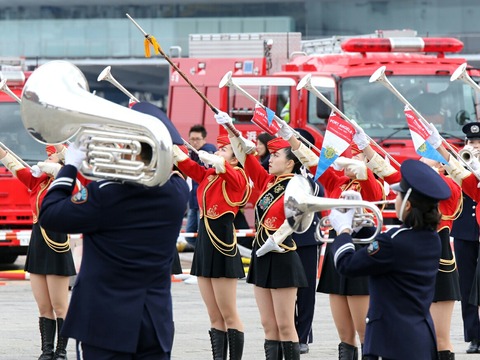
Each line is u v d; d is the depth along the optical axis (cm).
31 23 7006
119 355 1356
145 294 1370
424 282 1447
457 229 2342
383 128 3872
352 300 1991
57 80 1345
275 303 1967
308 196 1437
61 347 2188
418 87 3941
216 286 2114
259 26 6819
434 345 1459
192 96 4472
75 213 1339
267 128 1948
